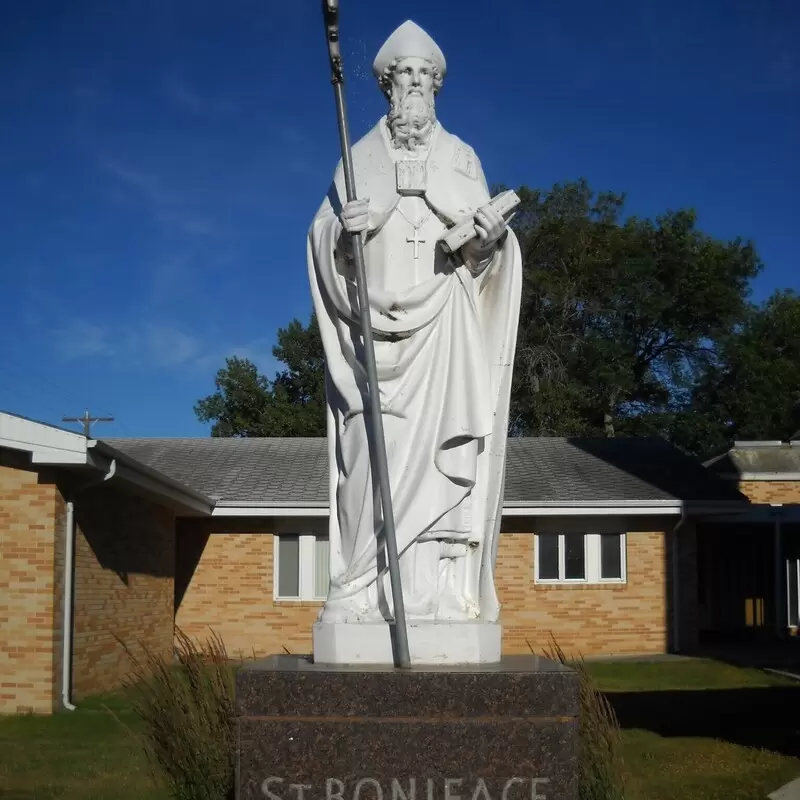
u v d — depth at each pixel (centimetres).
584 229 4141
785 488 2964
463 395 641
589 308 4141
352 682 543
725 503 2320
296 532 2303
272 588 2288
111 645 1719
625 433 4066
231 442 2703
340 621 604
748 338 4269
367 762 538
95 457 1477
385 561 624
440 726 539
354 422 640
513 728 539
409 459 632
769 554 3048
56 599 1468
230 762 739
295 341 4406
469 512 651
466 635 588
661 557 2372
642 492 2364
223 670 809
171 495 1884
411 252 658
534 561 2350
